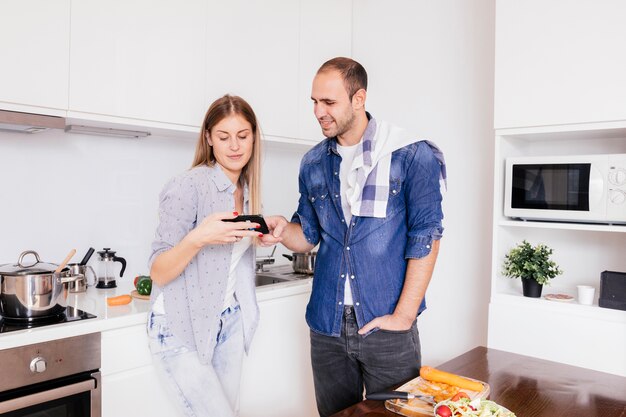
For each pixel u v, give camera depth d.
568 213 2.12
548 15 2.10
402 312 1.50
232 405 1.79
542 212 2.18
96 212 2.33
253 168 1.69
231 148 1.58
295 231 1.79
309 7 2.84
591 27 2.00
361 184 1.56
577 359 2.06
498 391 1.23
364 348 1.57
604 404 1.16
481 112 2.69
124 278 2.43
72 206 2.26
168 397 1.89
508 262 2.34
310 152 1.76
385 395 1.16
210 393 1.62
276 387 2.37
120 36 2.02
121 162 2.41
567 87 2.06
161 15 2.15
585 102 2.02
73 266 2.18
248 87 2.50
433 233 1.49
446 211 2.83
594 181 2.05
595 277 2.38
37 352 1.57
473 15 2.71
